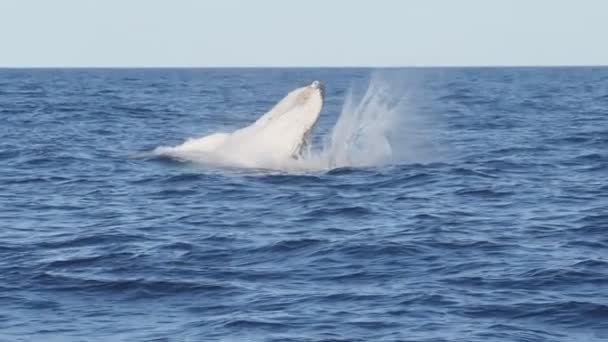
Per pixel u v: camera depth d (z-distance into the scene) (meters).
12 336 46.47
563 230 68.75
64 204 80.00
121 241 65.25
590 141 132.38
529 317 48.69
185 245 63.84
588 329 47.03
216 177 90.06
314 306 50.62
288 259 60.31
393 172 94.25
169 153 101.06
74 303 51.59
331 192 83.31
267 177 89.88
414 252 61.72
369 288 53.94
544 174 97.56
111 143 129.62
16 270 57.78
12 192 86.19
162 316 49.38
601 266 57.69
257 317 48.78
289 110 94.25
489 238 65.88
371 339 45.59
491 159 109.38
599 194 84.69
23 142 128.38
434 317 48.75
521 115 194.38
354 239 65.12
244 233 67.56
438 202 80.06
